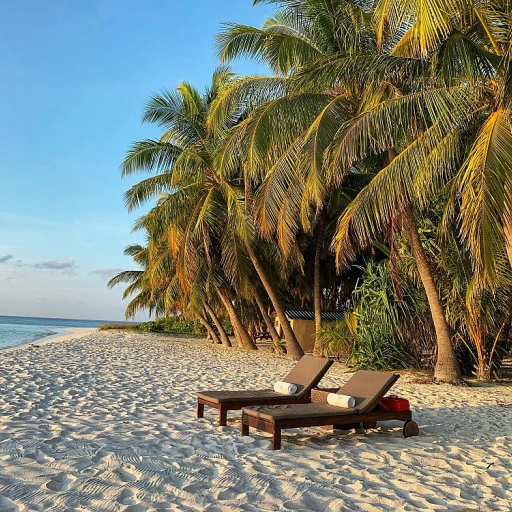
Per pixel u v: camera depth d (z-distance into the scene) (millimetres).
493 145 7617
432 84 9828
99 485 4328
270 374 13734
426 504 4254
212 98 19156
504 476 5113
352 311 16609
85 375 12023
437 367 13211
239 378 12586
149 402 8766
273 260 20891
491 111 9367
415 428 6793
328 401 6641
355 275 24625
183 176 19297
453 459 5703
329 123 11609
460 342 14820
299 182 12953
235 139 13781
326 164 10922
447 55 8438
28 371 12133
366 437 6672
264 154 12945
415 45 9266
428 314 14695
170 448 5676
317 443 6281
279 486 4566
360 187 19312
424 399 10250
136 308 41906
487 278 7535
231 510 3955
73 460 5008
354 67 10359
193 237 19344
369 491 4508
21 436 5934
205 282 21859
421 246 13039
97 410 7875
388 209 10117
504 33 9312
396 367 15242
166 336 36812
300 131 12875
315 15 13266
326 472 5016
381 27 9125
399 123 9555
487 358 14102
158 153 19672
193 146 18938
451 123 9242
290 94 12266
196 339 34500
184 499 4156
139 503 4008
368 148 11672
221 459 5312
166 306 27172
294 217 13266
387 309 14898
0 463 4840
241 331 25281
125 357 17562
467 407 9477
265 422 6004
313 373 7391
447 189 11305
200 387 10828
